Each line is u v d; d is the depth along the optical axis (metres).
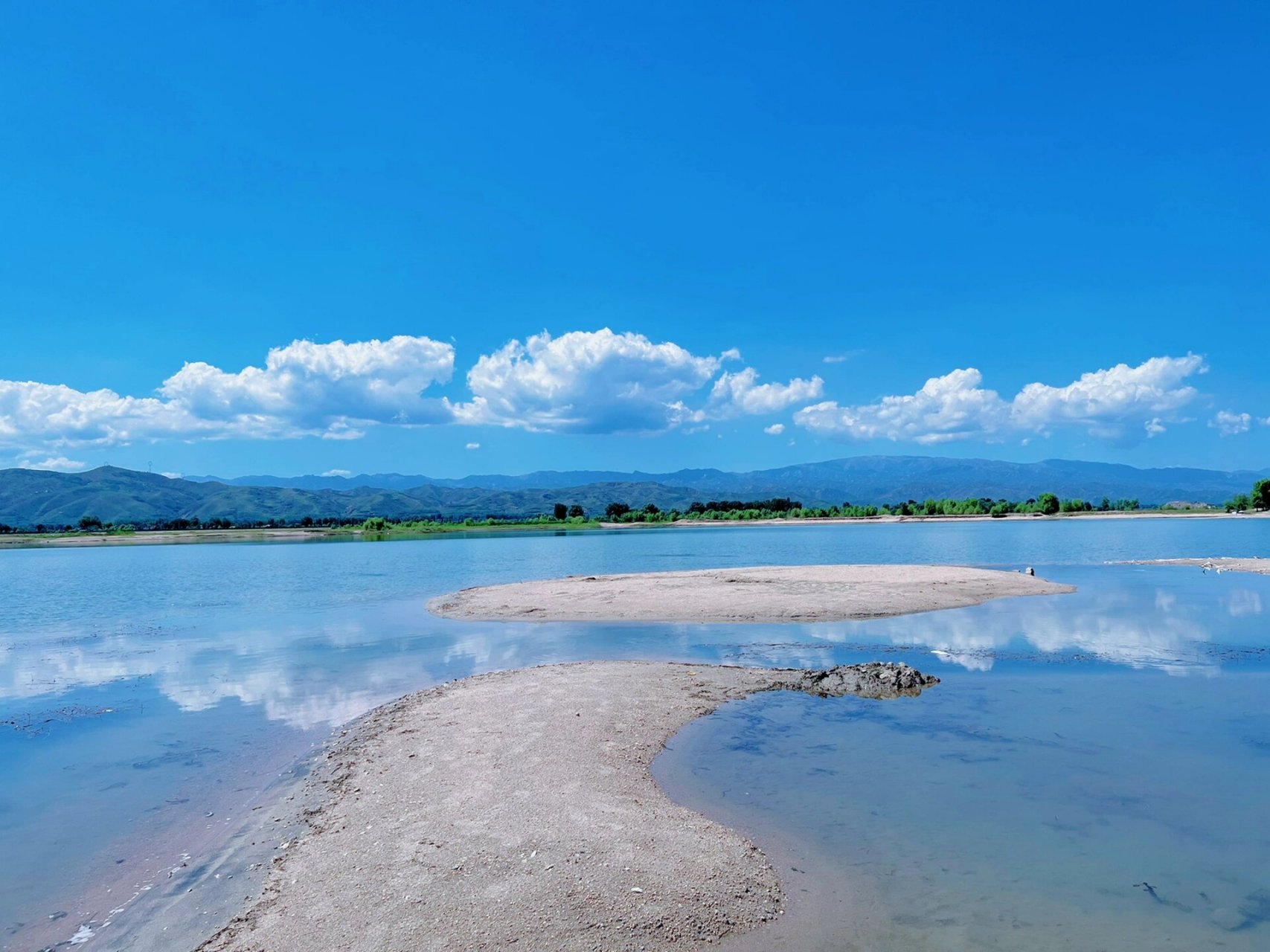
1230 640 26.78
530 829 11.30
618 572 60.62
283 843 11.27
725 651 25.72
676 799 12.82
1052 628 29.38
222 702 19.81
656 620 32.44
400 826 11.57
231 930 8.91
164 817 12.42
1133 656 24.28
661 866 10.20
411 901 9.33
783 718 17.66
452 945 8.38
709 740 15.99
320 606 40.22
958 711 18.16
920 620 31.77
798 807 12.46
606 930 8.68
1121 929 8.86
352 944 8.49
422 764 14.31
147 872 10.56
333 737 16.56
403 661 24.72
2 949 8.62
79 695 20.84
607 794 12.73
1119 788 13.23
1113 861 10.58
